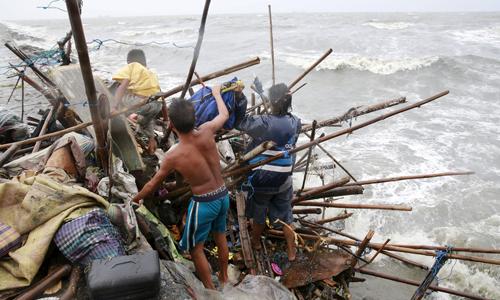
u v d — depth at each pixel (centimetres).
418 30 4188
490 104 1566
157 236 399
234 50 3048
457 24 4988
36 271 312
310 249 479
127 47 3297
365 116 1445
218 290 379
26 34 5150
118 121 428
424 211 837
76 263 331
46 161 434
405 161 1061
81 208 354
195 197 342
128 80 454
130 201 398
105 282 283
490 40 3344
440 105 1561
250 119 400
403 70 2091
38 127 632
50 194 347
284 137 402
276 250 491
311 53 2822
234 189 494
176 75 2188
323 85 1950
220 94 382
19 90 1281
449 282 679
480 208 855
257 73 2197
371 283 636
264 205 432
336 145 1168
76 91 470
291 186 446
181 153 326
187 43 3688
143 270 292
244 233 452
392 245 507
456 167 1032
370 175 982
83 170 434
